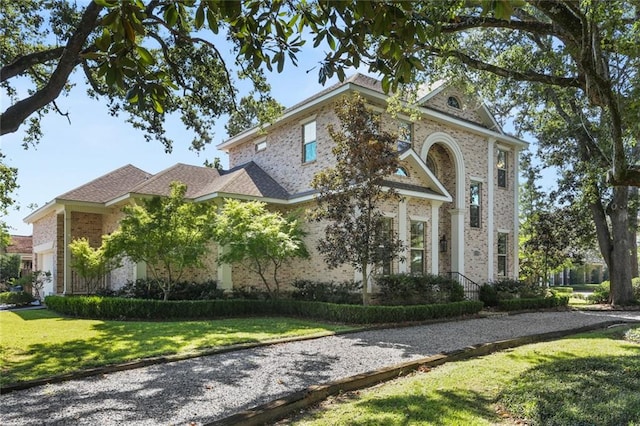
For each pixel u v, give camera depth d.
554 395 4.80
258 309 14.47
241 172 18.45
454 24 6.78
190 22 8.26
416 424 4.20
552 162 20.98
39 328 10.94
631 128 7.21
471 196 19.42
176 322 12.09
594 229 21.66
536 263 22.22
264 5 3.59
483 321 13.05
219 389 5.71
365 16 2.97
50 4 10.70
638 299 20.52
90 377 6.41
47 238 21.42
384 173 12.33
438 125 18.14
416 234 16.36
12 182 16.41
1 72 6.90
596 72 5.72
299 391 5.18
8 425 4.48
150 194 16.52
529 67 11.25
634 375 5.56
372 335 10.13
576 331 10.63
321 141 16.52
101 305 13.30
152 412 4.84
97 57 2.82
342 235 12.47
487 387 5.49
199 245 13.69
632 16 7.31
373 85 16.66
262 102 12.54
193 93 11.49
